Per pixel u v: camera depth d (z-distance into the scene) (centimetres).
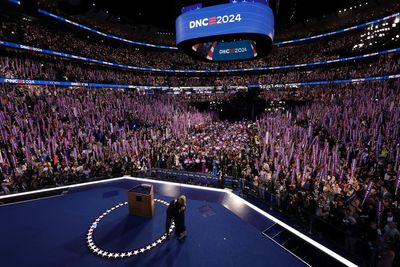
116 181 1159
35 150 1275
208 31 947
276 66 4450
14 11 2700
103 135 1703
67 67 3020
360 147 1216
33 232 740
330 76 3591
